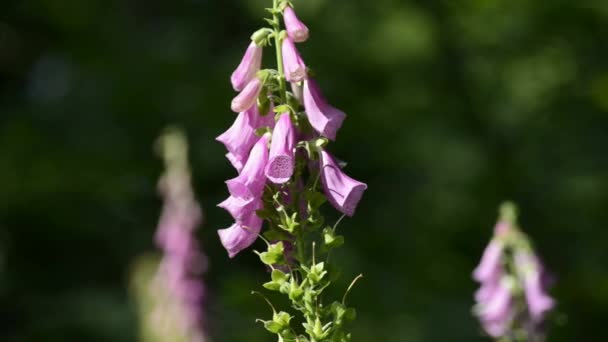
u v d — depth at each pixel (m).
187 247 8.54
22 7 15.53
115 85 14.97
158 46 15.29
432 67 15.27
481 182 14.73
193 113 14.59
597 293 13.41
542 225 14.51
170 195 8.58
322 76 14.90
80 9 15.38
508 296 6.63
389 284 13.64
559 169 14.86
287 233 3.61
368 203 14.76
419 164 15.02
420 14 15.16
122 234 14.77
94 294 14.03
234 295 12.20
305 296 3.57
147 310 8.88
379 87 15.26
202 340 8.59
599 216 14.37
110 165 14.70
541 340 6.66
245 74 3.62
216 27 15.42
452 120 15.26
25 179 14.34
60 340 13.63
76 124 15.16
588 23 15.09
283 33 3.55
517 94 15.30
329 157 3.56
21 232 14.66
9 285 14.33
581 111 15.25
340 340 3.56
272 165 3.42
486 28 15.18
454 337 13.21
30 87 16.02
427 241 14.30
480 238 14.56
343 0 15.19
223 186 14.43
